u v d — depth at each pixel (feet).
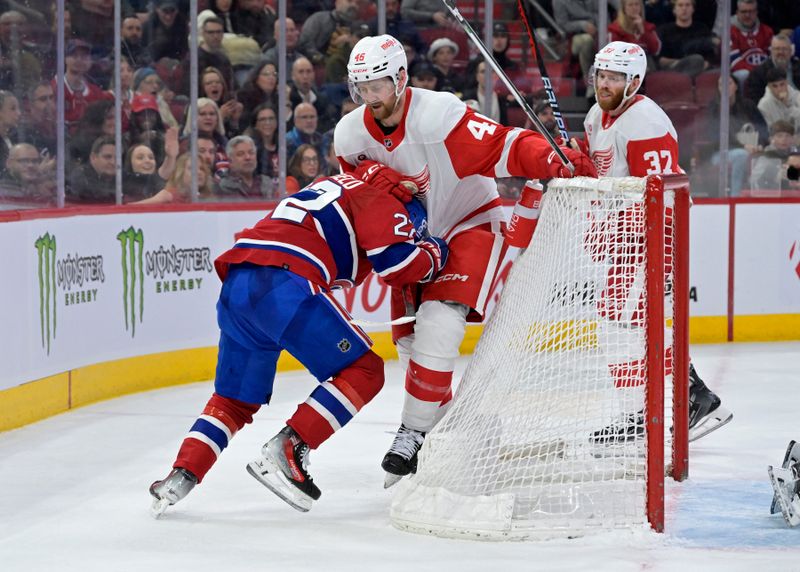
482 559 33.73
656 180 35.65
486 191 42.04
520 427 38.22
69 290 62.03
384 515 39.65
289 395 67.26
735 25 91.71
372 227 38.06
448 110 39.88
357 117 40.91
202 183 78.79
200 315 73.26
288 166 83.56
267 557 34.22
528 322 38.70
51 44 65.87
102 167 72.13
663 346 35.76
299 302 37.35
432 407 40.04
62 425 57.98
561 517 36.65
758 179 92.99
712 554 34.01
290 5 82.38
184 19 76.33
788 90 92.48
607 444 38.75
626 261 42.47
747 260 89.76
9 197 63.52
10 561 34.37
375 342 81.05
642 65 47.73
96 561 34.12
